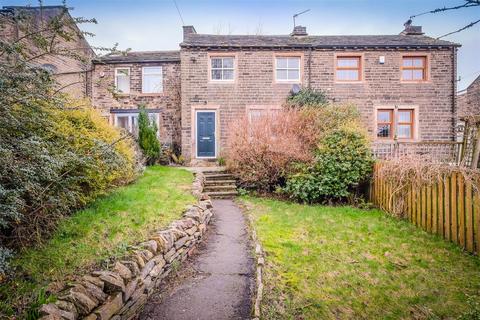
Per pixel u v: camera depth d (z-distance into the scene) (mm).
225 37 14430
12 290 2346
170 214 4586
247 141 9039
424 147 11203
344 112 9945
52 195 3234
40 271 2654
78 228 3533
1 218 2430
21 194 2756
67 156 3205
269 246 4547
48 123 3166
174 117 14891
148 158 11695
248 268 3873
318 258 4188
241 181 9266
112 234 3533
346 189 8164
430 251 4496
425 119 13531
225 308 2957
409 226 5793
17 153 2652
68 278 2602
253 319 2688
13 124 2635
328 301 3143
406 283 3545
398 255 4348
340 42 13695
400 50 13492
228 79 13664
